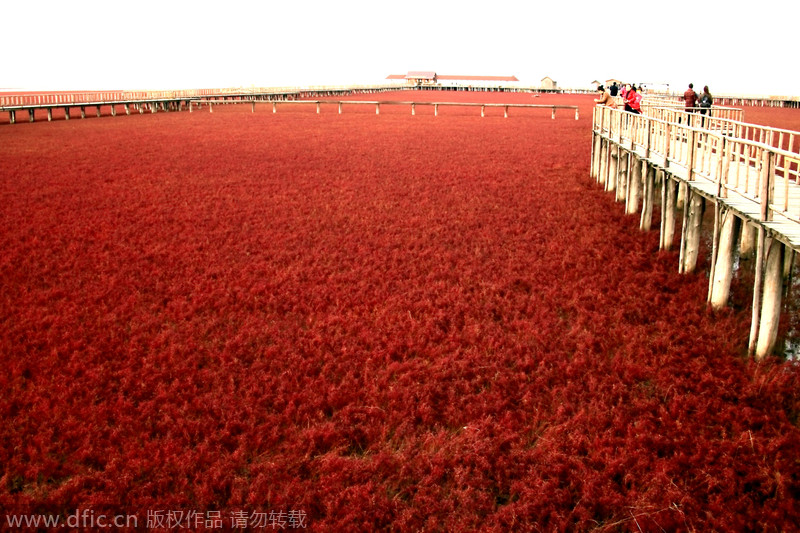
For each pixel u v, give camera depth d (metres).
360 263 14.32
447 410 8.52
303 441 7.89
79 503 6.78
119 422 8.20
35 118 49.34
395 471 7.40
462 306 11.75
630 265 13.74
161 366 9.65
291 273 13.59
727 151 10.19
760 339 9.21
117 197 20.14
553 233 16.36
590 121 47.41
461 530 6.42
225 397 8.79
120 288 12.62
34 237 15.73
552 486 7.01
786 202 8.32
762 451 7.42
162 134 37.41
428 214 18.34
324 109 60.72
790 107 69.44
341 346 10.41
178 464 7.38
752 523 6.44
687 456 7.44
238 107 63.91
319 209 18.95
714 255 11.02
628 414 8.34
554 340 10.41
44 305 11.87
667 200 14.06
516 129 41.00
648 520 6.46
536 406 8.60
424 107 64.62
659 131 16.56
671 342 10.16
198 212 18.48
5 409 8.41
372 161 27.39
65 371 9.46
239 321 11.34
